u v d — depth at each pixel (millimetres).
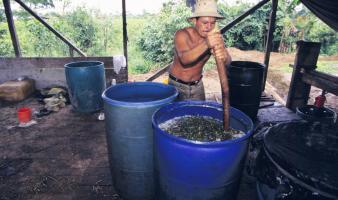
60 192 2479
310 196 1397
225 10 13125
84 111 4383
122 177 2172
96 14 12297
